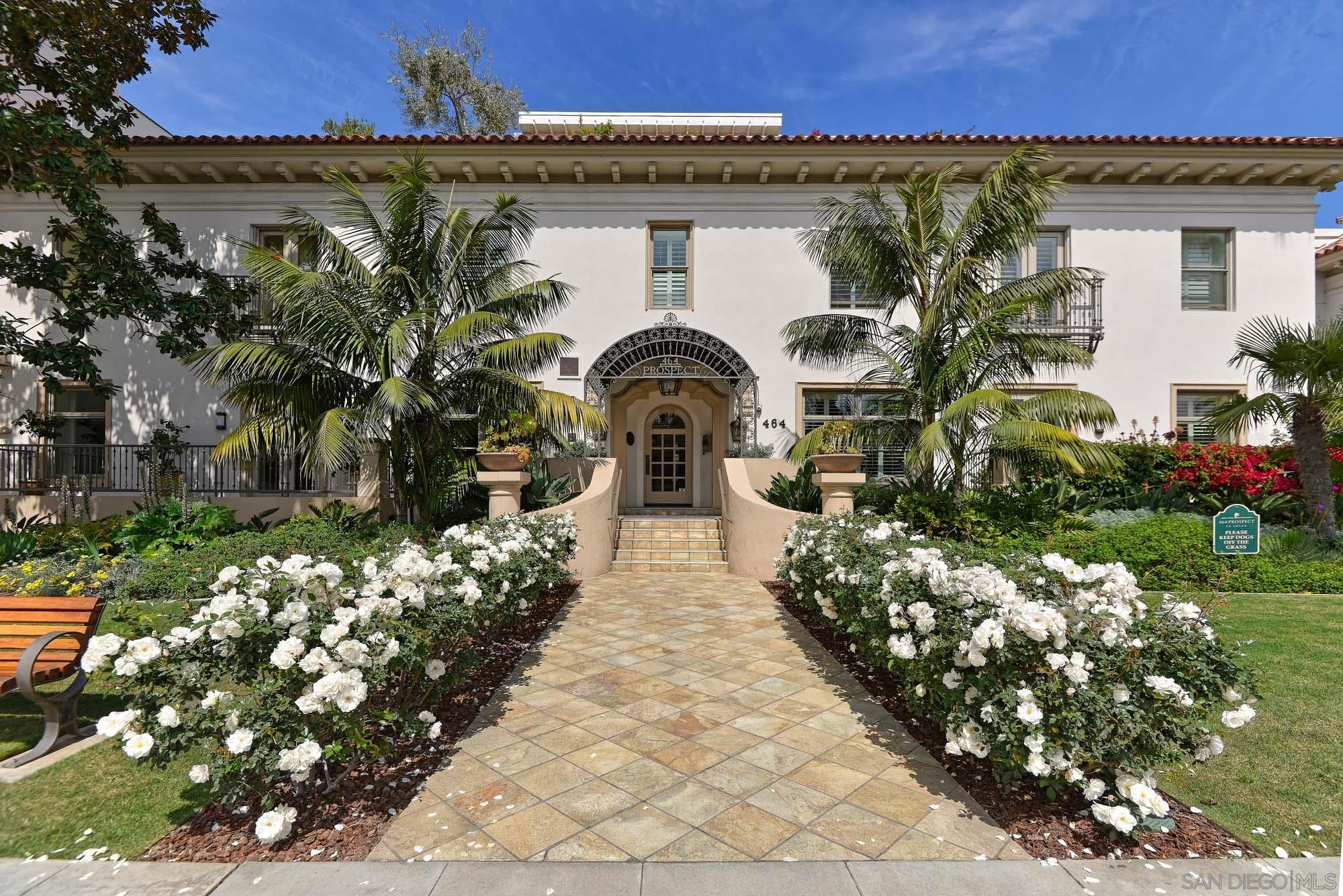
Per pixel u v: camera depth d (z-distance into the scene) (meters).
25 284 8.94
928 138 10.93
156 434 10.53
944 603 3.22
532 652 5.43
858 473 8.73
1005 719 2.67
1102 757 2.60
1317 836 2.65
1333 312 12.59
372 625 2.97
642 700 4.32
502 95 21.56
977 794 3.04
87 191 8.62
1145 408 11.48
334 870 2.45
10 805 2.93
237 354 7.64
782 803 2.97
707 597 7.67
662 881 2.39
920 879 2.39
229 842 2.63
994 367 8.38
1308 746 3.42
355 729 2.70
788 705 4.22
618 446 14.04
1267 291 11.54
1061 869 2.45
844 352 9.21
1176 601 3.13
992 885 2.36
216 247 11.56
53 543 8.52
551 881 2.38
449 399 8.93
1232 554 7.48
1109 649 2.71
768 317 11.85
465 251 9.08
